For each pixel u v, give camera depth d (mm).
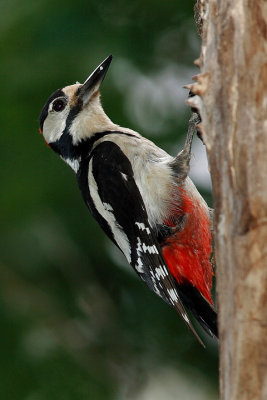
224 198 6121
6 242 11617
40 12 11328
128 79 11852
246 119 6121
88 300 12367
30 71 11234
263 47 6238
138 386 12227
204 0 7195
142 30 11820
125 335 12430
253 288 5785
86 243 12133
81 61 11180
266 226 5824
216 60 6469
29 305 11703
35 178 11375
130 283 12648
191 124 8867
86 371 11297
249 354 5715
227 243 6027
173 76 12164
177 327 12477
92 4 11383
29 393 10859
